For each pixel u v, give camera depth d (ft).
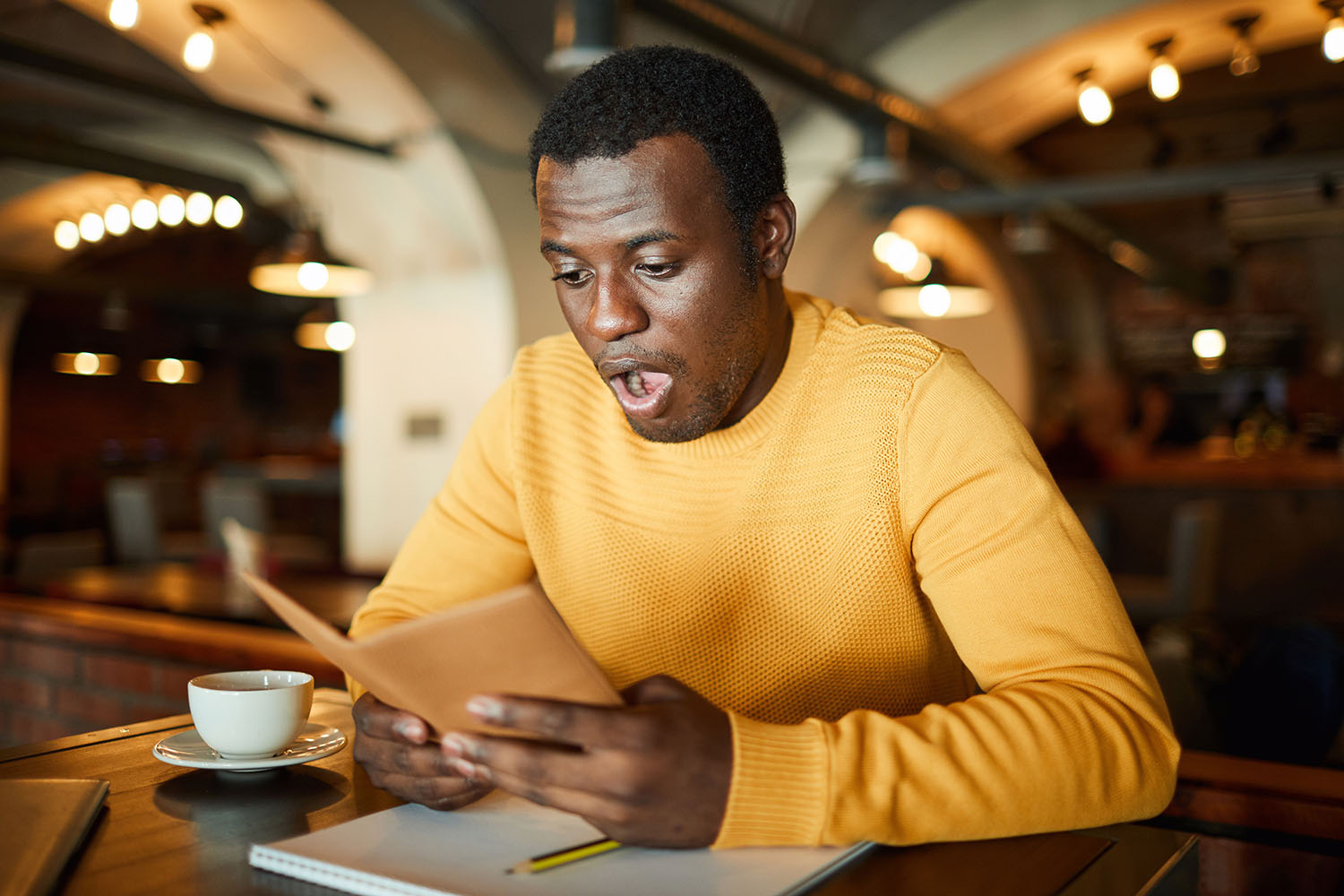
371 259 18.79
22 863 2.13
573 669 2.14
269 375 49.93
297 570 12.73
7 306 31.27
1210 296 32.91
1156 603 13.17
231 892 2.11
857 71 15.55
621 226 2.66
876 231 20.74
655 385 2.93
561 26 10.32
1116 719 2.56
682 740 2.19
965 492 3.00
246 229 24.84
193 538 25.46
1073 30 15.29
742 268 2.84
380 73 14.74
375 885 2.10
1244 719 5.54
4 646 9.25
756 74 13.57
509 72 16.43
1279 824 4.23
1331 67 20.26
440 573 3.67
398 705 2.42
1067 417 31.01
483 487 3.76
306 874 2.19
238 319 45.47
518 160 16.94
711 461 3.36
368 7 13.94
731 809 2.20
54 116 21.17
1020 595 2.81
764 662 3.40
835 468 3.28
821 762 2.29
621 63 2.75
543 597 2.01
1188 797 4.44
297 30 14.06
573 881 2.12
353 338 19.61
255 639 7.92
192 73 15.49
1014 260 30.25
